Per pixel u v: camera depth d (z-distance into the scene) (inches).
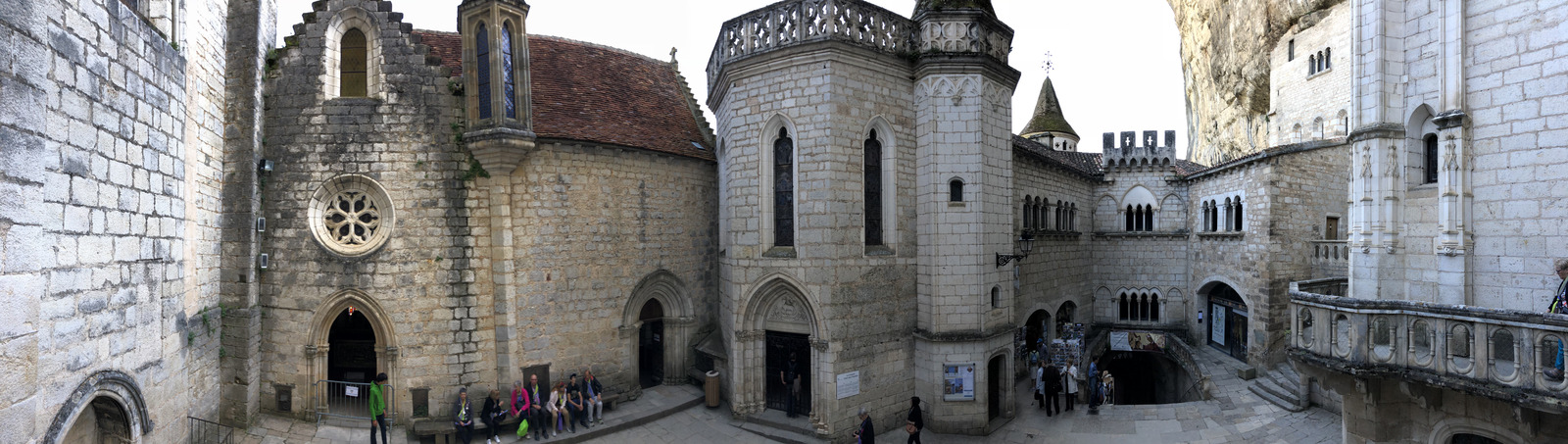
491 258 660.1
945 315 698.8
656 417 714.2
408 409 639.8
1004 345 749.9
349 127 631.8
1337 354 447.8
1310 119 1309.1
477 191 657.0
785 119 674.2
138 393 426.9
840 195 653.3
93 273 371.6
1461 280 439.5
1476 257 439.8
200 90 554.9
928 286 708.7
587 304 716.7
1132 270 1227.9
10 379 303.9
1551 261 398.3
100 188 376.5
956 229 697.0
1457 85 446.9
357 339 697.0
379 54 641.0
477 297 657.6
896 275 706.8
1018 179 930.7
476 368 657.6
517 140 627.2
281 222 636.1
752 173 698.2
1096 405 793.6
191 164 538.6
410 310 637.9
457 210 650.2
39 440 324.5
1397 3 493.0
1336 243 920.9
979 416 702.5
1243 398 824.9
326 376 642.2
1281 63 1409.9
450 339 648.4
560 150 693.3
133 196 416.2
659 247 786.8
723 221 798.5
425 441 629.0
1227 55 1622.8
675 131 855.1
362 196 645.3
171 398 484.1
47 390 331.3
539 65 808.3
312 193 631.2
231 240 620.1
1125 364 1251.8
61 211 339.9
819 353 658.8
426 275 642.2
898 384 712.4
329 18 636.7
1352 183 510.9
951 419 702.5
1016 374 920.9
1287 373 874.8
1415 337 466.9
